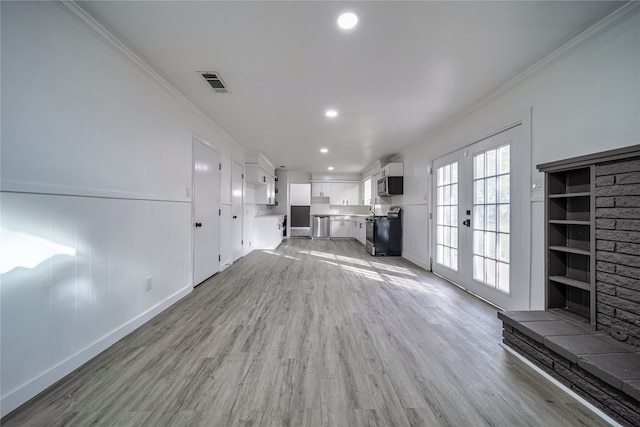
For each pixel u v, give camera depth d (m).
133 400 1.36
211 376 1.57
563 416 1.27
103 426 1.20
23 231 1.33
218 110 3.27
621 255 1.46
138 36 1.85
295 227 12.23
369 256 5.63
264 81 2.51
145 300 2.31
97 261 1.79
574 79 1.88
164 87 2.54
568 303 1.95
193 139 3.20
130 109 2.11
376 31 1.79
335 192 9.07
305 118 3.52
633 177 1.40
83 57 1.67
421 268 4.47
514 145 2.46
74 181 1.61
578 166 1.68
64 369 1.54
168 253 2.68
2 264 1.24
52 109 1.47
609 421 1.21
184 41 1.91
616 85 1.62
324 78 2.44
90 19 1.65
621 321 1.46
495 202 2.75
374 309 2.64
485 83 2.51
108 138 1.88
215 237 3.96
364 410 1.31
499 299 2.67
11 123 1.28
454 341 2.00
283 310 2.61
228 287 3.36
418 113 3.29
